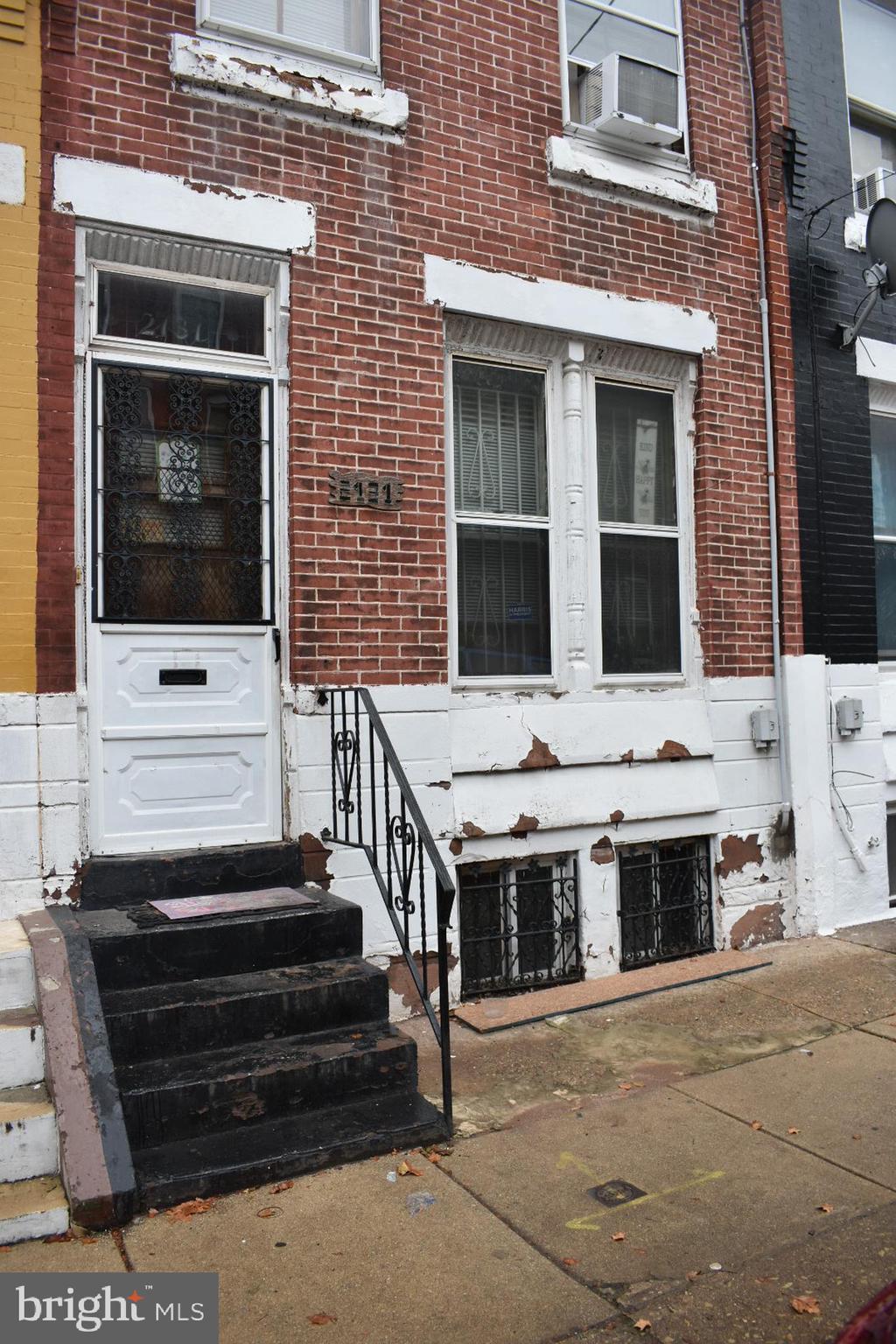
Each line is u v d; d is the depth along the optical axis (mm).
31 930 4109
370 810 5266
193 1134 3672
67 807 4531
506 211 5887
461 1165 3727
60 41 4715
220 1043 3984
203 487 5078
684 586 6637
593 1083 4508
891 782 7430
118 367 4895
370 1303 2900
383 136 5496
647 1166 3750
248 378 5180
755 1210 3439
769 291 6914
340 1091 3959
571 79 6359
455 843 5527
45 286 4613
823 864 6867
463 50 5809
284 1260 3092
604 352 6336
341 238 5352
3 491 4480
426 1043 5004
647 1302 2926
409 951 4324
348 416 5316
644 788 6191
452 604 5824
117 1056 3805
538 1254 3160
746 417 6809
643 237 6406
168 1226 3258
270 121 5188
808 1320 2846
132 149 4844
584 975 5930
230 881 4848
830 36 7387
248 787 5074
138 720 4832
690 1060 4777
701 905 6500
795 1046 4945
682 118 6680
